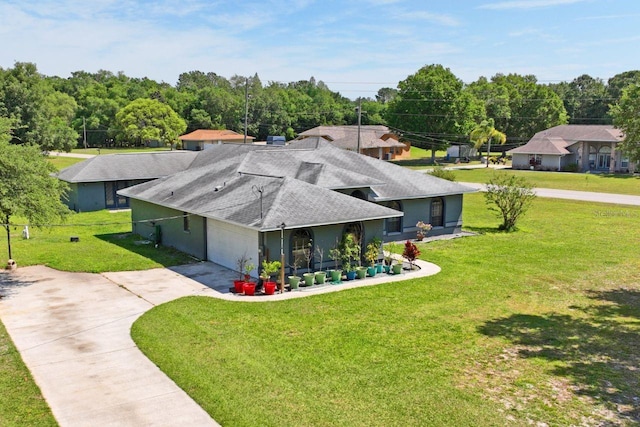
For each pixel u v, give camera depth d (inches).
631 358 547.2
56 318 652.1
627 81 4242.1
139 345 564.1
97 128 4033.0
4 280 823.1
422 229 1162.6
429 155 3922.2
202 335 593.0
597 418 426.6
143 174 1616.6
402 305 711.7
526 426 414.3
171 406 438.0
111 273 864.9
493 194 1293.1
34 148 821.2
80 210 1534.2
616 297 762.2
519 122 3516.2
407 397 457.7
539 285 819.4
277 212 800.9
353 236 868.6
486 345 578.2
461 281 833.5
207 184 1052.5
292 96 5137.8
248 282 761.6
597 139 2689.5
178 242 1034.1
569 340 595.8
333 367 514.6
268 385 474.0
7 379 488.1
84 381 483.8
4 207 729.6
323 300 728.3
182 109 4242.1
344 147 2908.5
